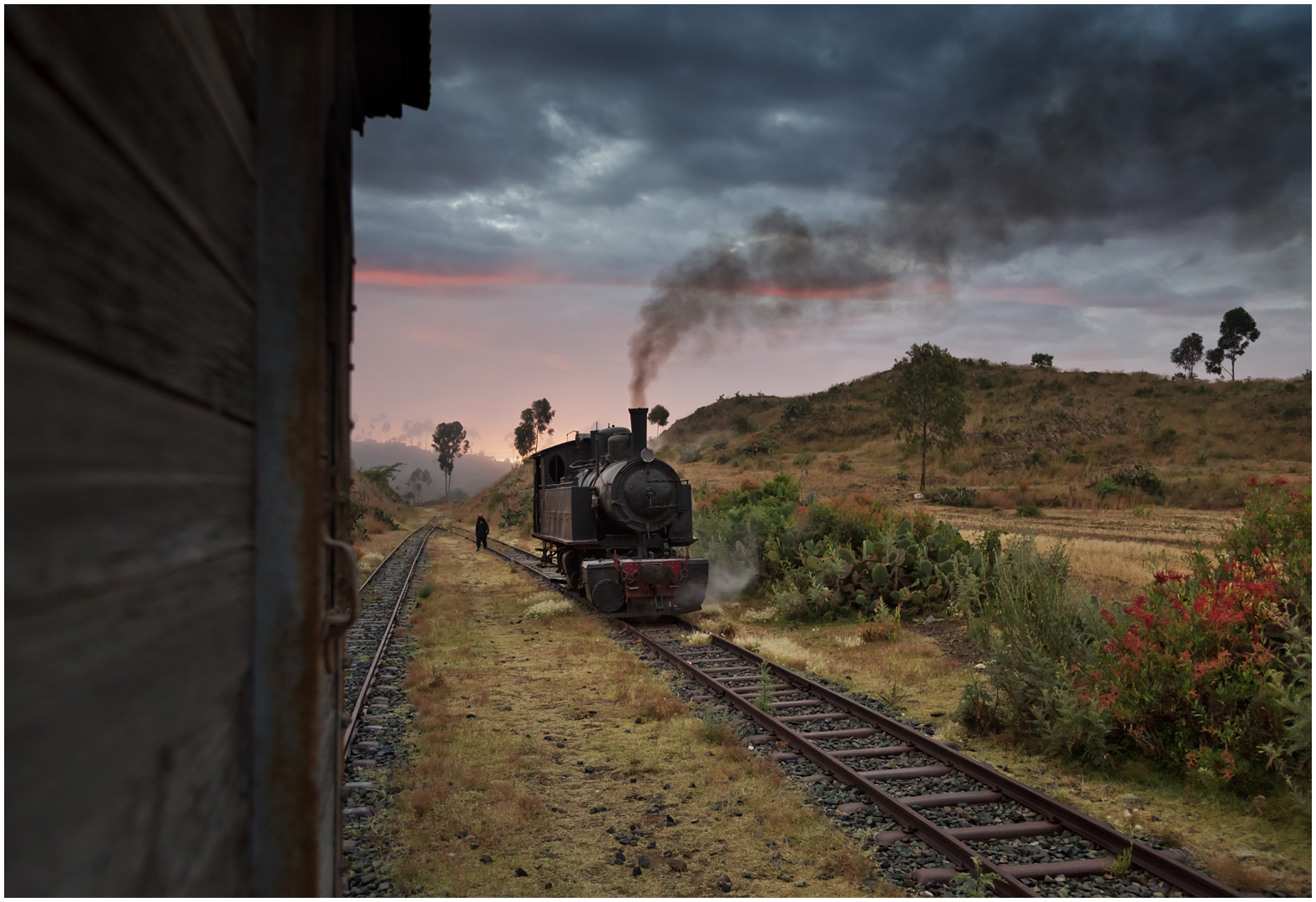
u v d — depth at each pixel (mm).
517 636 11352
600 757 6270
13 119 765
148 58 1170
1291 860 4547
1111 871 4395
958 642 10086
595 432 15008
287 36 1917
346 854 4582
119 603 1050
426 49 3570
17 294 769
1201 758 5523
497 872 4438
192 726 1377
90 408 959
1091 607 7496
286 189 1901
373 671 8773
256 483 1862
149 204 1176
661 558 12914
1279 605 6531
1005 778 5469
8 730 745
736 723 7012
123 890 1048
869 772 5848
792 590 12680
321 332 1935
